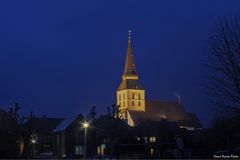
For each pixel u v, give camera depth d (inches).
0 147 3225.9
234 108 924.6
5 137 3294.8
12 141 3380.9
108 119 4362.7
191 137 3949.3
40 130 5831.7
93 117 4719.5
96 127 4596.5
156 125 4254.4
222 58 928.9
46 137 5831.7
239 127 1018.7
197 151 3272.6
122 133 4074.8
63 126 4968.0
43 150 5777.6
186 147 3742.6
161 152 3415.4
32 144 4333.2
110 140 3937.0
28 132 3767.2
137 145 3420.3
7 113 3607.3
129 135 4001.0
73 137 4783.5
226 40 933.8
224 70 925.2
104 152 4323.3
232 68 913.5
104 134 4313.5
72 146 4753.9
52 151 5290.4
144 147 3437.5
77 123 4835.1
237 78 906.7
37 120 5930.1
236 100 914.1
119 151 3366.1
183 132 4099.4
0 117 3486.7
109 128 4220.0
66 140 4771.2
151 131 4146.2
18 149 3585.1
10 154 3277.6
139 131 4143.7
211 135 3366.1
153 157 3284.9
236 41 925.8
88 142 4611.2
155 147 3484.3
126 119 7401.6
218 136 3014.3
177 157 3260.3
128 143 3481.8
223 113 946.1
